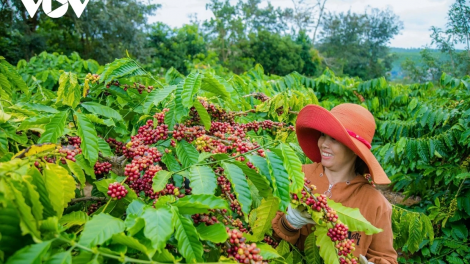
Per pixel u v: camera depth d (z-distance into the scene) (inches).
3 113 55.3
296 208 55.7
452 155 151.9
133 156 59.3
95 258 31.2
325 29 1897.1
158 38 991.0
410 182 172.7
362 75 1808.6
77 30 776.3
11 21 738.2
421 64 1203.9
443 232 150.4
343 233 50.7
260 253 42.8
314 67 1341.0
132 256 38.3
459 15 924.0
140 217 35.4
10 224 32.2
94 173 57.9
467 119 135.9
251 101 114.2
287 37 1263.5
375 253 63.6
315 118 64.5
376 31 1796.3
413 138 153.3
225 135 66.8
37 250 29.5
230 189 57.9
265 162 48.1
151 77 81.4
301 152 84.0
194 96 61.6
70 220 42.8
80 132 54.4
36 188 37.0
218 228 40.1
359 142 63.3
